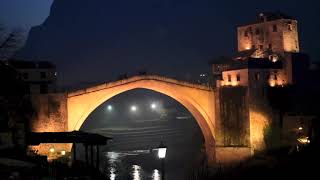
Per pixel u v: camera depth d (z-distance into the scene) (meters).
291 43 96.81
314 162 56.12
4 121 46.16
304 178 51.19
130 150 115.12
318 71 95.75
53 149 70.75
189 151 109.56
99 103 81.62
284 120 84.94
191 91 87.62
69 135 44.88
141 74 86.81
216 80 95.56
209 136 91.06
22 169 29.31
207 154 92.12
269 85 88.50
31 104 70.06
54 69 87.25
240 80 88.50
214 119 88.88
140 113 186.25
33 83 84.62
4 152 39.91
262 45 99.50
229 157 85.62
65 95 77.31
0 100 48.88
